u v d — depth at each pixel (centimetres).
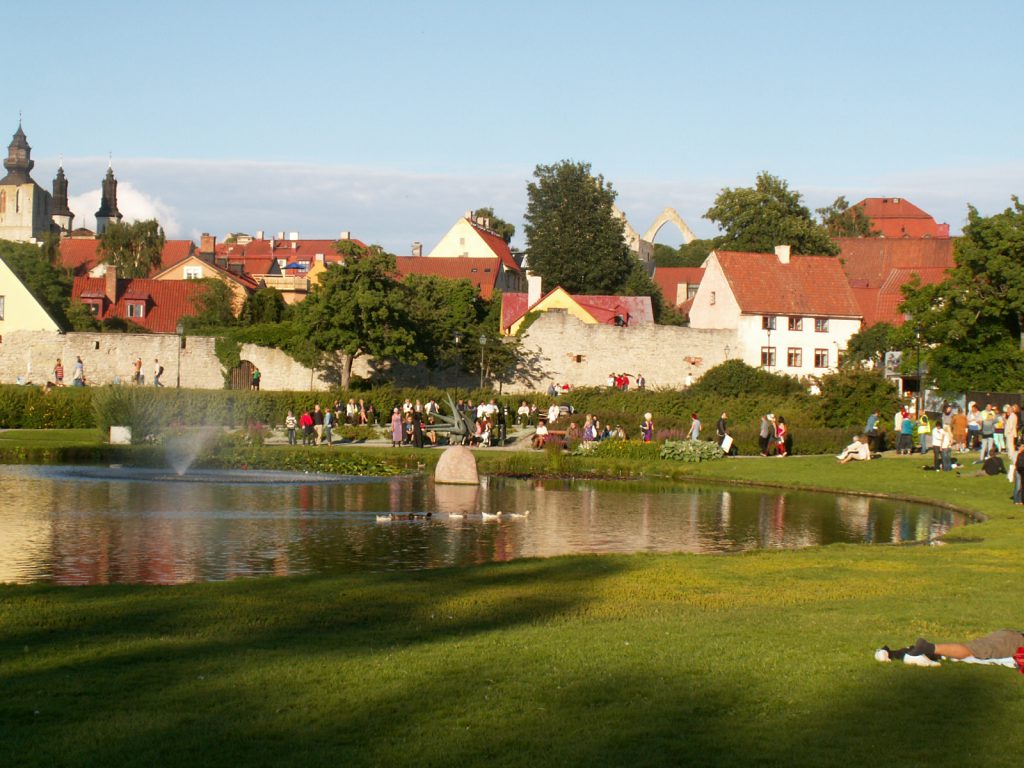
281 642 1310
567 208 12325
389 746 916
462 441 5984
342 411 6638
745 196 11306
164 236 12188
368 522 2906
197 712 1000
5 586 1734
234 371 8106
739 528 2964
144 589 1709
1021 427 4731
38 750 898
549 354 8825
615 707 1020
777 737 942
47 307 8219
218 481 3947
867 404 5641
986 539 2494
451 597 1658
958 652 1195
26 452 4609
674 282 14325
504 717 991
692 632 1352
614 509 3391
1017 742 933
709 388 8388
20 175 17075
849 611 1522
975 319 6138
